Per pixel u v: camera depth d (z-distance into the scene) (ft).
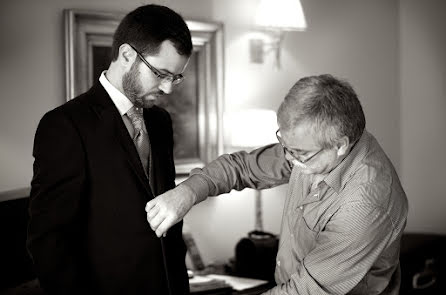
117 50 6.54
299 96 5.65
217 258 12.26
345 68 14.29
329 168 5.99
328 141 5.64
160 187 6.93
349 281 6.03
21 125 9.82
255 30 12.53
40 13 9.92
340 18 14.15
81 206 6.26
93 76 10.31
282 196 13.20
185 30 6.48
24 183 9.87
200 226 12.03
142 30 6.31
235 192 12.49
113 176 6.36
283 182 7.06
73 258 6.13
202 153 11.69
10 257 7.54
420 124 15.74
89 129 6.29
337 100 5.63
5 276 7.45
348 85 5.86
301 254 6.62
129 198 6.42
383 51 15.06
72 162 6.13
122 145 6.46
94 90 6.64
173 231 7.15
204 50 11.65
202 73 11.64
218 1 12.00
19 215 7.68
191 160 11.55
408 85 15.57
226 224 12.38
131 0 10.75
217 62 11.78
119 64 6.56
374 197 5.93
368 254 5.98
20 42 9.77
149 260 6.54
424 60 15.66
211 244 12.18
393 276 6.85
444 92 15.81
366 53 14.71
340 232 5.97
